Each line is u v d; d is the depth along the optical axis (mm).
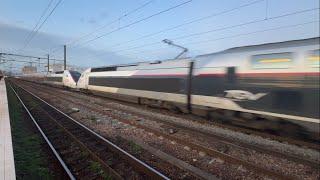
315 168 8297
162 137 11836
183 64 16953
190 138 11945
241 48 13086
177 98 17188
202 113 15289
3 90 30797
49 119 16641
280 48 11203
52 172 8102
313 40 10312
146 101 21328
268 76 11438
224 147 10461
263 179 7652
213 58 14484
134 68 23219
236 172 8156
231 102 13039
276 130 11344
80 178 7766
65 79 45719
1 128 10828
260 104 11688
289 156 8938
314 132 10023
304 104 10211
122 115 18062
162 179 7250
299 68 10445
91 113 19062
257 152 9805
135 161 8391
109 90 27312
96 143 11156
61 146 10766
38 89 45781
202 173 7879
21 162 8664
